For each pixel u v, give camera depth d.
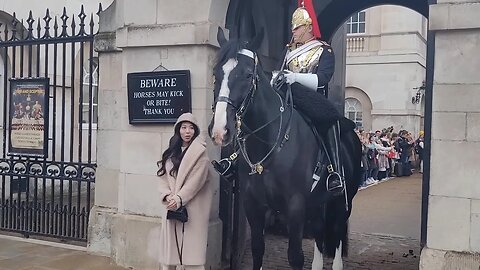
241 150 4.12
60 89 11.60
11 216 7.51
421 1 8.83
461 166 4.45
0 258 6.30
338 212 5.32
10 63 10.82
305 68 4.50
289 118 4.15
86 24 12.94
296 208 4.06
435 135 4.52
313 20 4.70
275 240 7.53
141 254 5.90
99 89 6.62
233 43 3.80
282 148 4.06
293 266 4.05
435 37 4.52
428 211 4.59
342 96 9.34
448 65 4.48
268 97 4.03
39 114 7.11
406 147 19.97
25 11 11.31
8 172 7.50
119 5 6.37
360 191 14.86
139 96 5.90
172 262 4.59
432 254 4.52
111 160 6.55
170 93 5.73
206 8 5.58
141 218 5.93
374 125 23.58
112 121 6.53
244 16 6.16
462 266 4.41
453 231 4.48
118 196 6.26
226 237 5.93
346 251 5.70
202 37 5.54
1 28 11.11
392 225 9.32
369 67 23.66
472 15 4.34
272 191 4.09
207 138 5.63
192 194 4.52
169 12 5.78
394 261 6.63
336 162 4.52
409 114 23.08
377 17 23.53
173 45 5.72
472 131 4.41
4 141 7.54
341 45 9.20
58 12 12.16
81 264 6.11
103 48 6.49
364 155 16.53
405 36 23.05
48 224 7.21
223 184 5.89
